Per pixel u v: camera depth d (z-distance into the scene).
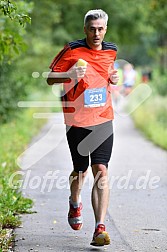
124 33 65.12
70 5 57.53
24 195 16.08
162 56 55.72
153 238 12.05
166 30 40.19
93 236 11.22
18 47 16.47
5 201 13.80
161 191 16.95
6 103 31.78
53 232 12.38
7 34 16.14
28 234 12.19
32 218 13.55
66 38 59.72
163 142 27.73
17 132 29.30
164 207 14.91
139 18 63.72
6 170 18.33
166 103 43.06
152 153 25.28
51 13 41.66
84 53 11.33
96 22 11.21
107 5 63.44
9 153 21.78
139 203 15.34
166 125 34.41
